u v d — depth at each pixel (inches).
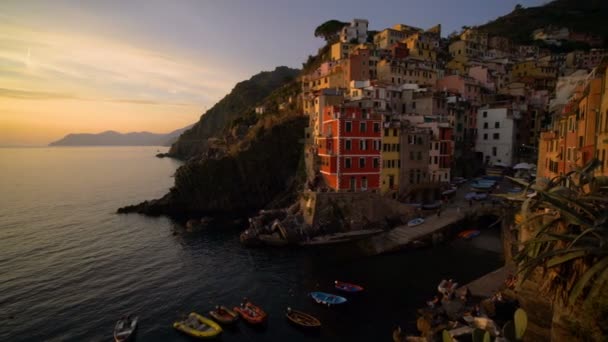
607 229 601.0
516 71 4955.7
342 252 2247.8
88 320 1549.0
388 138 2787.9
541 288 803.4
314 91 4092.0
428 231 2316.7
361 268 1974.7
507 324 662.5
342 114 2691.9
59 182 6269.7
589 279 588.1
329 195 2623.0
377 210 2674.7
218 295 1748.3
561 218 703.1
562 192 733.3
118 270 2092.8
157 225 3211.1
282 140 4133.9
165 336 1417.3
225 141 5546.3
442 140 2974.9
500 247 2164.1
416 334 1344.7
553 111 2642.7
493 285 1577.3
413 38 5132.9
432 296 1626.5
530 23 7401.6
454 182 3191.4
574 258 636.7
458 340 1114.7
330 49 5880.9
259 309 1529.3
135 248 2506.2
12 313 1610.5
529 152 3681.1
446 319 1320.1
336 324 1449.3
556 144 1882.4
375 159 2755.9
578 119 1461.6
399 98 3690.9
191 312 1587.1
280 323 1471.5
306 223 2625.5
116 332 1413.6
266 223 2842.0
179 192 3892.7
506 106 3597.4
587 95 1306.6
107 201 4421.8
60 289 1840.6
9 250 2460.6
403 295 1649.9
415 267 1947.6
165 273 2034.9
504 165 3425.2
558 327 681.6
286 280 1883.6
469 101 3794.3
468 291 1477.6
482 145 3725.4
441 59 5177.2
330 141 2805.1
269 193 4084.6
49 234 2874.0
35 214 3639.3
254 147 4106.8
